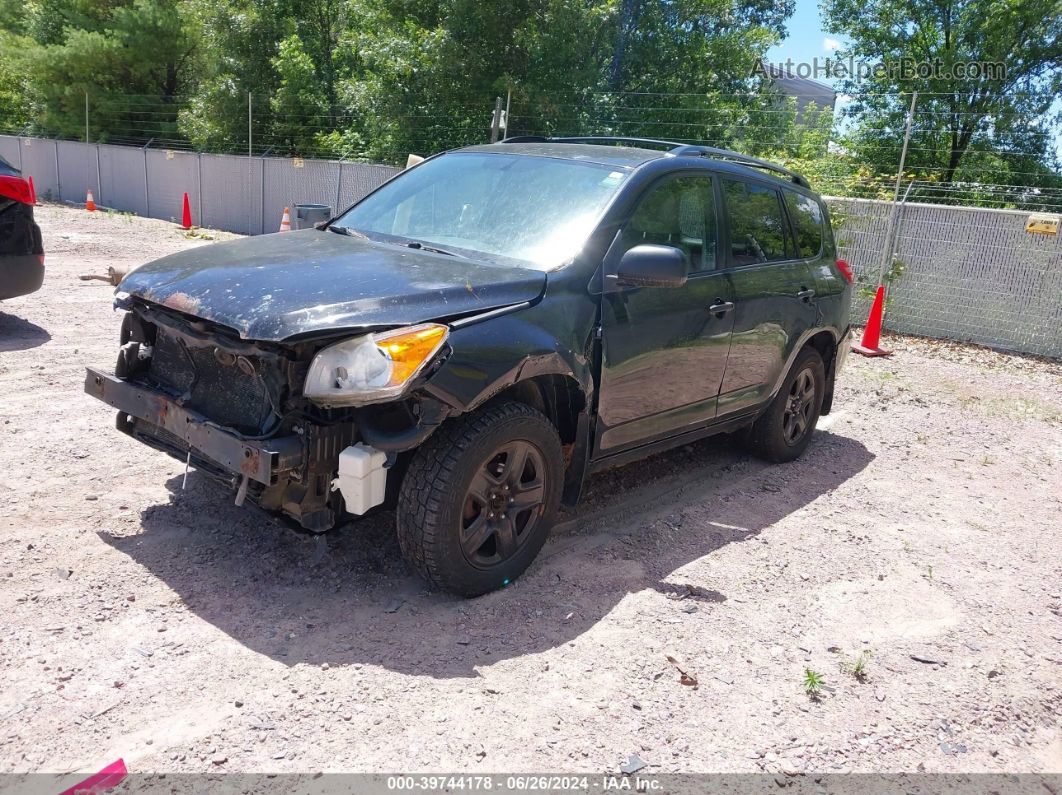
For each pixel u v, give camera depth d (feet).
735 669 10.84
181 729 8.77
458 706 9.50
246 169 66.08
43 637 10.10
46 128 101.65
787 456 19.15
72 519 13.14
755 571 13.71
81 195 87.97
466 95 59.11
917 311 36.73
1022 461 21.09
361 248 13.07
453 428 11.03
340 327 10.09
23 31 108.99
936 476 19.52
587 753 8.98
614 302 13.01
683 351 14.46
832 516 16.46
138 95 96.27
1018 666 11.62
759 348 16.57
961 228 35.24
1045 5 57.77
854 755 9.44
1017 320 34.47
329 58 81.10
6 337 23.73
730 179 16.40
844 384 27.76
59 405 18.39
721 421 16.44
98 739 8.54
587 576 12.90
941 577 14.16
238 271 11.67
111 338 24.64
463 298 11.27
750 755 9.24
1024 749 9.89
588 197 13.78
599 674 10.40
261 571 12.09
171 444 12.06
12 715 8.75
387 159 61.57
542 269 12.57
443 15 60.85
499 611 11.59
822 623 12.27
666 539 14.61
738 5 81.20
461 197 14.58
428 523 10.83
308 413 10.65
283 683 9.63
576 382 12.28
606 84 58.80
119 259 41.96
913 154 61.93
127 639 10.22
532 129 57.26
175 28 94.12
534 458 12.02
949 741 9.87
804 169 42.14
